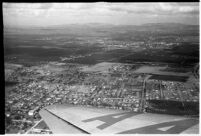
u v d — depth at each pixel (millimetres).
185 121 3721
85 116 3949
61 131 3389
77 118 3848
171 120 3773
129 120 3781
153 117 3945
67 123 3641
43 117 3881
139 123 3662
